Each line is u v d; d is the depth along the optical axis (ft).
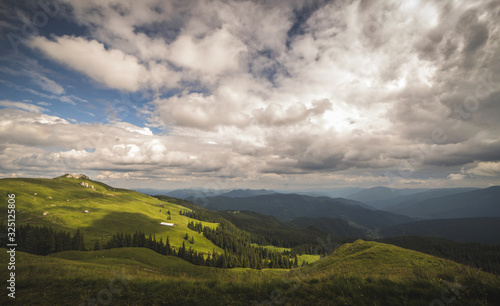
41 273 57.41
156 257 276.00
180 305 35.47
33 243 342.85
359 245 157.69
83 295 39.37
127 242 429.38
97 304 36.22
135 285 42.63
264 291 38.01
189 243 578.25
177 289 40.06
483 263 533.96
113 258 222.28
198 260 402.52
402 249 129.18
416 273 44.91
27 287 43.70
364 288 35.35
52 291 41.65
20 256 113.09
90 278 47.80
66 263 102.06
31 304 36.70
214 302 35.99
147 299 37.52
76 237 392.88
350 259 126.72
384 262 107.34
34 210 633.61
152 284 42.88
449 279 36.35
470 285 32.71
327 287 37.19
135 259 251.60
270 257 553.64
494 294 30.09
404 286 34.91
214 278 48.44
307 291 37.29
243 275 50.88
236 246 606.55
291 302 35.04
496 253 608.19
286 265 431.43
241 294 37.88
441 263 95.76
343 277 40.50
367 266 104.63
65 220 613.93
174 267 231.09
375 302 31.76
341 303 33.06
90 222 634.43
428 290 32.12
